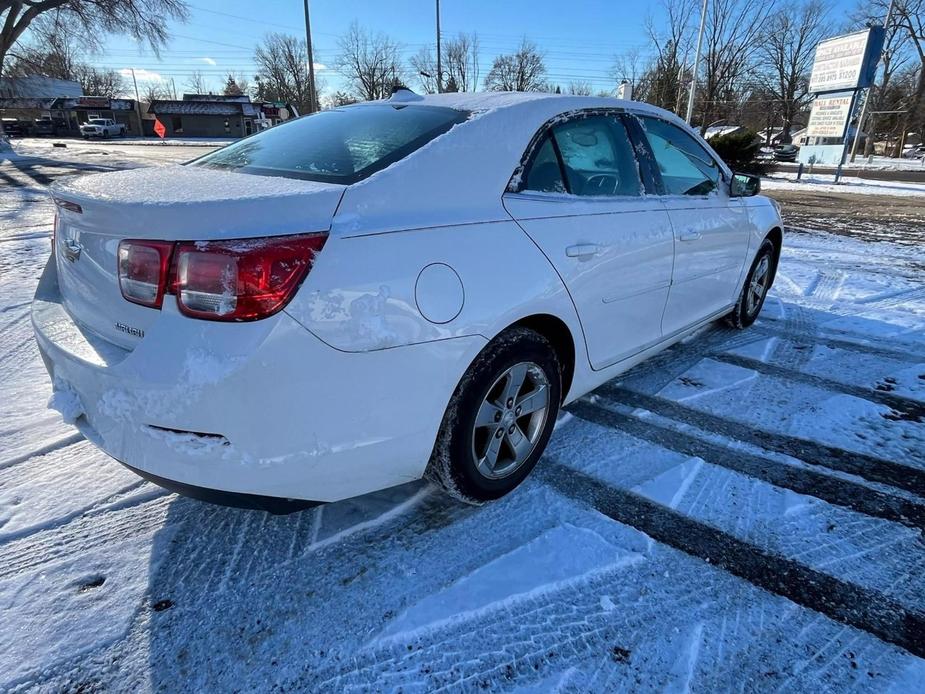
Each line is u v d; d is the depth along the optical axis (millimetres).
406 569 1981
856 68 18578
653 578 1935
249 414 1558
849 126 19078
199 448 1582
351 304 1646
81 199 1769
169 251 1565
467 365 1943
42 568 1978
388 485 1979
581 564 1992
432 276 1824
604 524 2189
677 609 1816
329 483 1789
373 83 65062
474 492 2176
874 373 3566
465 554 2051
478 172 2084
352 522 2221
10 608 1816
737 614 1797
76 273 1887
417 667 1640
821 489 2408
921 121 47500
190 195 1664
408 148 2039
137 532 2160
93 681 1599
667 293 3035
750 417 3016
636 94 39594
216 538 2133
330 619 1791
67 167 19406
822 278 5945
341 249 1646
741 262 3865
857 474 2516
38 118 55719
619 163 2762
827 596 1863
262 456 1612
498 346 2051
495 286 1993
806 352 3916
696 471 2529
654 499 2336
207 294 1529
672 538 2117
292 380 1583
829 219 10555
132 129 63656
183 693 1567
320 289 1600
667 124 3178
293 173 2049
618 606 1828
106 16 28562
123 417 1635
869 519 2227
